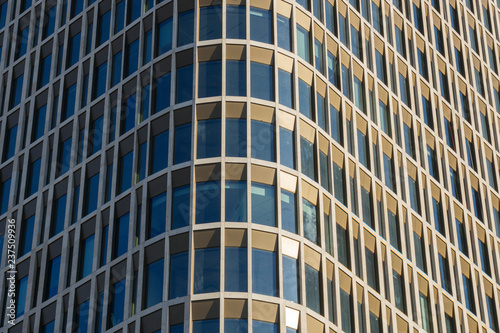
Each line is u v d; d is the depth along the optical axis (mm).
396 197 92812
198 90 83562
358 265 84750
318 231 81250
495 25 123938
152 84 86062
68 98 95188
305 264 78625
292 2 89250
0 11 107938
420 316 89000
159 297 77062
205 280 75875
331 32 93312
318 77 88312
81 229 86312
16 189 94312
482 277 99875
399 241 90938
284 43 87000
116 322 79250
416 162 97812
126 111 88188
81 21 98000
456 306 94312
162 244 78438
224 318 74188
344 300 81375
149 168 82750
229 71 84062
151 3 91875
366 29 98625
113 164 86438
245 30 85938
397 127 97562
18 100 100312
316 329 76875
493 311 99375
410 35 105938
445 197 99938
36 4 104062
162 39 88000
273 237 77938
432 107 104062
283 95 84562
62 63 97250
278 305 75500
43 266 87500
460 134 107062
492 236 104625
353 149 89750
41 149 94500
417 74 104000
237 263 76438
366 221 87938
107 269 81812
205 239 77312
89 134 90438
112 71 92000
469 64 114625
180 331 74625
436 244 95562
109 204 84812
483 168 108375
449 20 114312
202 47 85125
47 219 89562
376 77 97188
